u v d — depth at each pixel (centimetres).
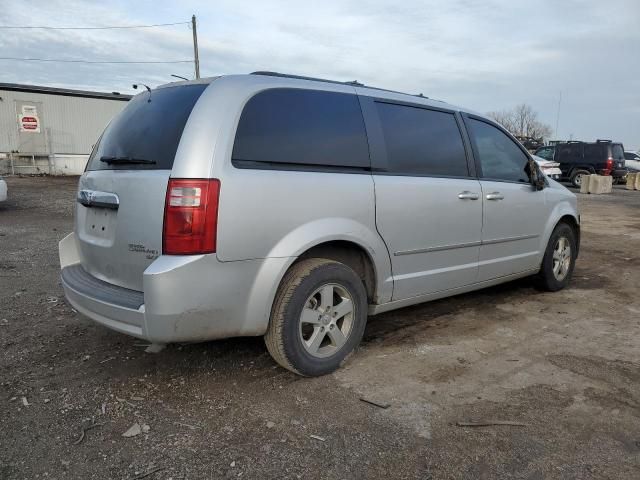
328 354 342
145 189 290
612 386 332
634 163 2895
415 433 276
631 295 555
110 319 299
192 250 277
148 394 315
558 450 262
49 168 2725
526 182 502
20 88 2584
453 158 425
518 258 493
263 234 300
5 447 259
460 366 360
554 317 472
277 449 261
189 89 321
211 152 285
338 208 333
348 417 291
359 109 363
